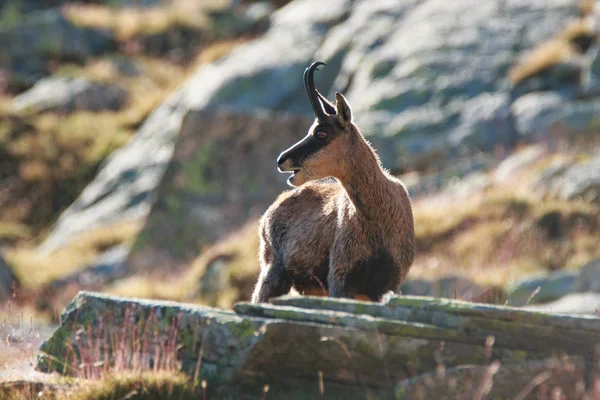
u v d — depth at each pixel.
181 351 21.88
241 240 61.22
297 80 88.44
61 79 115.31
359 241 26.25
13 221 92.12
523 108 70.75
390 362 19.88
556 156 62.94
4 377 22.70
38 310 62.81
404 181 67.38
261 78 89.44
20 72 119.19
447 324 19.94
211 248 64.00
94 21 129.00
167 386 20.86
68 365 22.88
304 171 26.66
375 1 96.50
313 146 26.62
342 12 98.12
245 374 20.98
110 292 63.12
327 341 19.97
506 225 55.00
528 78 75.69
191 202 71.62
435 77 78.69
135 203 82.69
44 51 121.75
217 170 72.75
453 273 48.12
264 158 72.62
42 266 72.19
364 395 20.08
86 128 105.25
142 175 86.75
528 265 50.25
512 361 19.47
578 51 77.88
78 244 76.94
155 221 71.44
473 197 60.41
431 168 68.69
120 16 133.00
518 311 19.52
